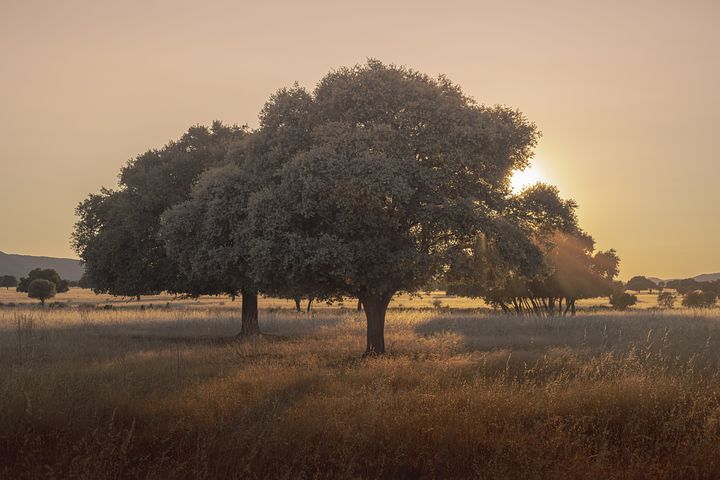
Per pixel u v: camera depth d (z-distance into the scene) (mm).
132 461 7250
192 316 37125
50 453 7344
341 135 17141
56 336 22828
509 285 44969
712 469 6879
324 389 10328
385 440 7551
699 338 20828
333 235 17656
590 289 46562
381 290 18609
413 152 18484
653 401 8883
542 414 8477
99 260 30344
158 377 11617
